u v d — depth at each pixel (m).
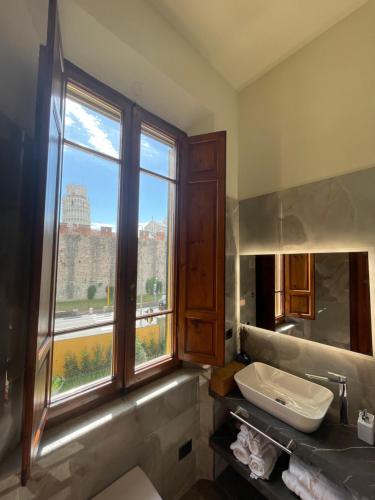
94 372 1.33
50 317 1.05
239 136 2.10
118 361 1.42
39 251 0.77
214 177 1.67
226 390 1.61
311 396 1.40
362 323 1.31
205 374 1.71
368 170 1.33
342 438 1.20
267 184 1.86
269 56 1.77
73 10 1.09
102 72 1.39
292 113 1.72
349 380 1.34
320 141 1.56
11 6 0.94
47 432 1.08
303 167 1.64
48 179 0.84
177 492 1.54
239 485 1.63
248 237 1.98
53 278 1.08
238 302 2.01
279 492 1.27
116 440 1.21
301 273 1.61
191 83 1.66
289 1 1.40
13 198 0.97
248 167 2.01
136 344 1.55
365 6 1.38
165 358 1.72
